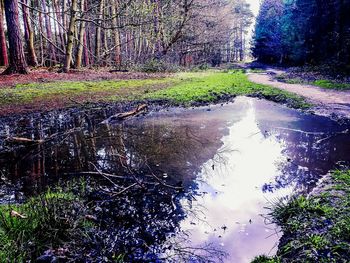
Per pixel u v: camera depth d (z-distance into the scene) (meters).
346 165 5.90
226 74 28.42
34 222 3.49
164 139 8.12
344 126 9.10
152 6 23.72
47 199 4.00
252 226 3.94
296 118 10.40
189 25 34.03
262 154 6.84
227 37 54.97
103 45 35.62
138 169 6.02
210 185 5.25
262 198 4.73
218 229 3.89
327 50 29.61
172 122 10.09
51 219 3.52
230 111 11.83
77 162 6.43
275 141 7.82
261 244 3.56
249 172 5.79
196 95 14.14
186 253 3.41
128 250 3.44
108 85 16.94
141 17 25.09
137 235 3.74
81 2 23.83
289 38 39.28
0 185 5.23
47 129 8.90
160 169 6.02
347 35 24.50
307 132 8.59
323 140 7.78
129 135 8.52
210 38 41.09
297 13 37.25
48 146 7.53
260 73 34.34
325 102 12.48
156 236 3.73
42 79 17.33
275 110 11.92
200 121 10.21
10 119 9.75
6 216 3.55
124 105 12.29
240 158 6.59
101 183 5.33
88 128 9.26
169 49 34.09
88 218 3.99
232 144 7.63
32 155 6.88
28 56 27.31
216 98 14.09
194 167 6.12
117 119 10.34
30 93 13.36
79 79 18.69
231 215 4.24
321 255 3.01
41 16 30.61
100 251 3.38
